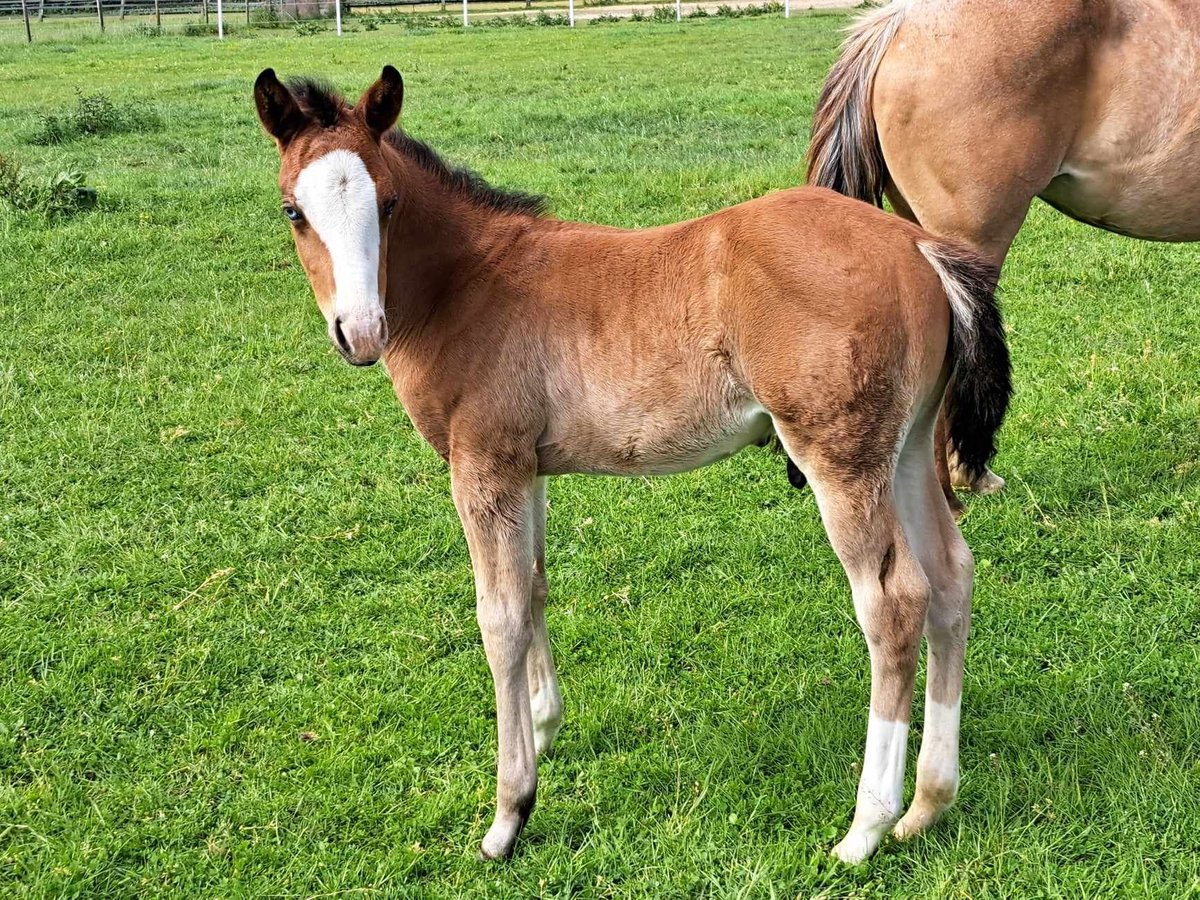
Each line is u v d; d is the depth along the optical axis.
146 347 6.76
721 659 3.94
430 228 3.17
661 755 3.49
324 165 2.87
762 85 14.66
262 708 3.79
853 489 2.80
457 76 17.17
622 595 4.33
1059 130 4.36
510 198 3.30
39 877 3.10
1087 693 3.55
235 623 4.24
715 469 5.21
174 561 4.61
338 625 4.25
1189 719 3.37
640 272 3.01
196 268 8.07
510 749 3.08
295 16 32.19
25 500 5.12
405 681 3.91
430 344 3.13
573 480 5.20
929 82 4.37
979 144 4.34
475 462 3.10
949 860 2.96
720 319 2.88
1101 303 6.60
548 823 3.25
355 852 3.19
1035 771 3.27
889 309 2.75
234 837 3.26
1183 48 4.21
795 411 2.80
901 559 2.83
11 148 12.46
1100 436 5.08
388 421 5.82
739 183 9.12
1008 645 3.86
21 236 8.64
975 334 2.84
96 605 4.36
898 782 2.92
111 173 10.91
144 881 3.11
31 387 6.21
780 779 3.33
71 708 3.79
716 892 2.96
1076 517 4.56
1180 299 6.60
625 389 3.00
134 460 5.43
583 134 12.06
